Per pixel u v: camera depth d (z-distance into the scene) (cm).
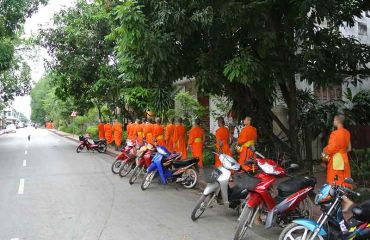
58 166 1648
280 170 678
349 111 1434
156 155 1113
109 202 953
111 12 979
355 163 1075
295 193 645
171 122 1562
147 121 1745
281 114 1460
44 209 884
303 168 1245
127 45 874
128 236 688
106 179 1298
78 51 2348
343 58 1020
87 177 1342
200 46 967
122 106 2442
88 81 2430
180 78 1037
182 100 1817
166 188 1134
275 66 949
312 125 1319
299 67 981
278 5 926
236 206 782
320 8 809
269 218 630
